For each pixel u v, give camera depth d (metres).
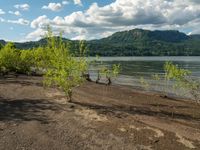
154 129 12.00
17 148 9.84
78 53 16.45
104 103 17.55
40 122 12.75
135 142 10.48
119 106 16.86
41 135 11.11
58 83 17.08
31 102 16.95
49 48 16.77
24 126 12.18
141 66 95.50
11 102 16.91
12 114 14.10
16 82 27.69
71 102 17.09
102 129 11.84
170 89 31.62
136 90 29.72
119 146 10.11
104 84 34.62
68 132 11.45
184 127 12.62
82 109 15.23
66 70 16.53
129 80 46.25
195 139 11.02
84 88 26.28
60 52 16.34
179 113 15.98
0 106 15.79
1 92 20.39
